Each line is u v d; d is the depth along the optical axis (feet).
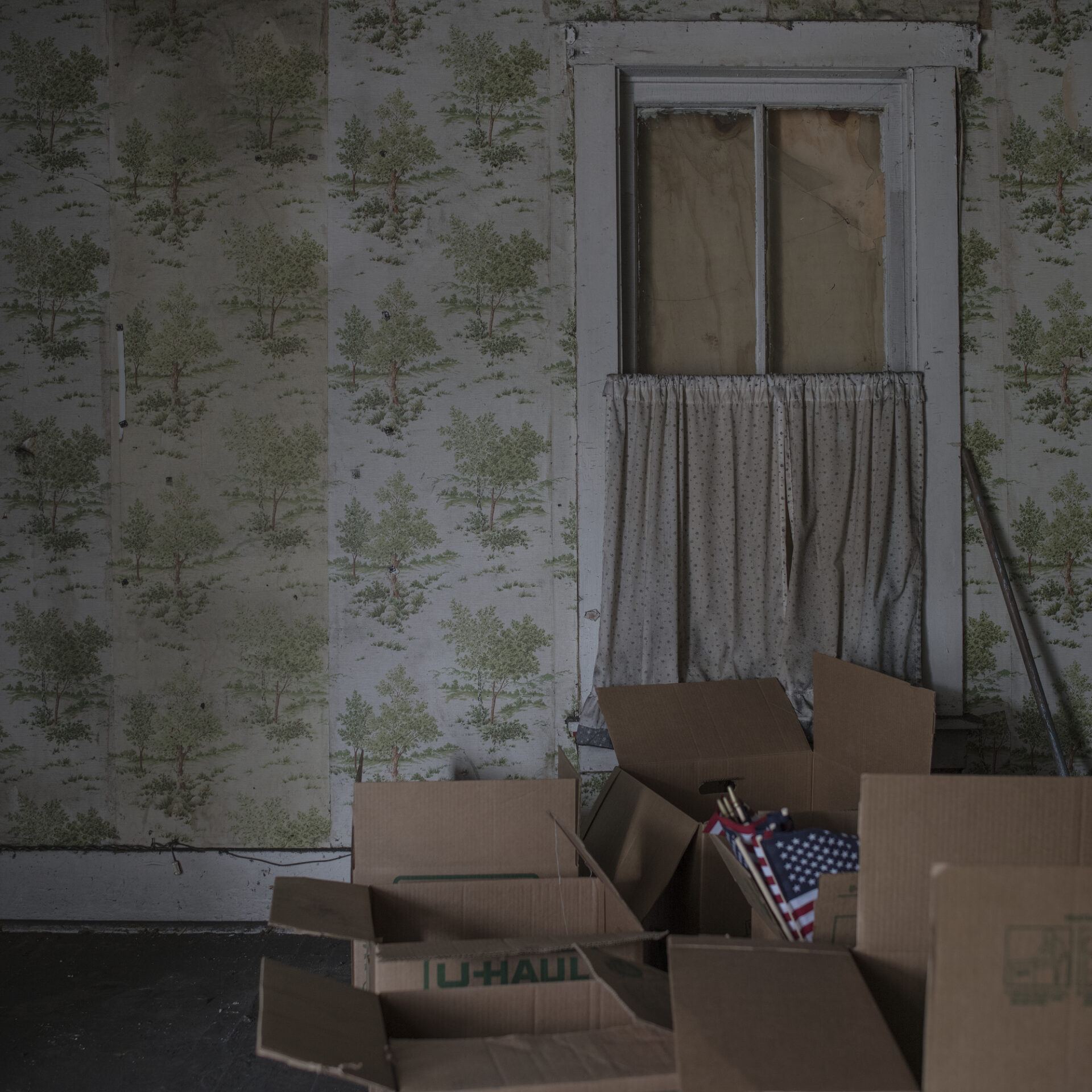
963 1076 3.10
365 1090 6.34
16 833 8.87
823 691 7.18
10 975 7.86
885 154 8.85
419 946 4.26
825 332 8.89
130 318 8.76
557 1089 3.54
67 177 8.74
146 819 8.84
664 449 8.43
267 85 8.67
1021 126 8.66
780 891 4.73
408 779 8.75
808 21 8.54
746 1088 3.15
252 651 8.79
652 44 8.51
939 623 8.61
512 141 8.64
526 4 8.59
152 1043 6.84
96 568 8.82
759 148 8.80
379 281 8.68
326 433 8.75
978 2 8.61
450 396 8.68
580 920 5.12
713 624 8.47
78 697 8.83
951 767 8.60
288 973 3.85
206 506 8.78
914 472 8.55
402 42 8.63
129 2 8.68
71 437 8.79
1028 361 8.69
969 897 3.12
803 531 8.40
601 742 8.36
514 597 8.71
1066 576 8.74
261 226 8.71
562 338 8.66
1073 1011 3.12
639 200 8.82
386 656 8.75
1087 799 4.06
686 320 8.86
